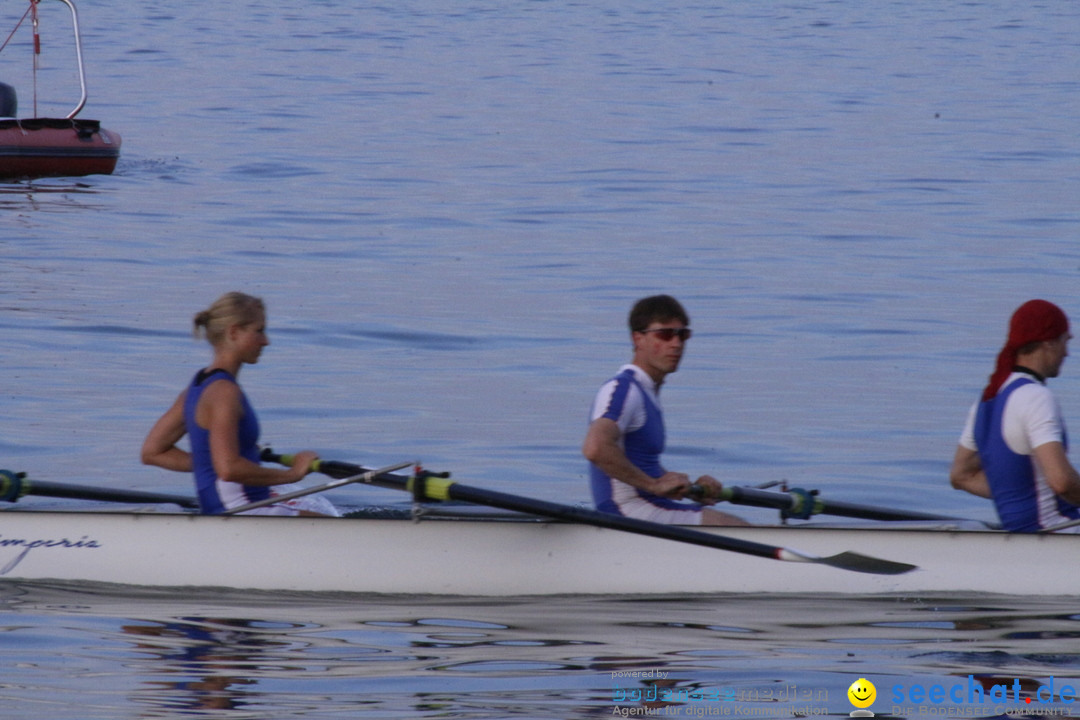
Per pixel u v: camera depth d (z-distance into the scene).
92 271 49.81
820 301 46.41
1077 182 71.12
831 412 34.19
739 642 19.66
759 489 24.39
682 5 192.75
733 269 51.53
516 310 44.94
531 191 68.44
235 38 141.75
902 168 75.81
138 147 81.44
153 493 25.05
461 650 19.20
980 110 99.56
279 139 84.94
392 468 22.69
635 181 71.44
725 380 37.06
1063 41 149.62
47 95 100.62
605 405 22.12
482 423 33.06
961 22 171.50
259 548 22.58
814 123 93.31
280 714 16.55
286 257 53.22
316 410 33.84
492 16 173.00
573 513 21.78
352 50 134.25
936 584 22.03
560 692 17.41
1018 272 51.00
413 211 63.12
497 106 99.50
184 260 52.28
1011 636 19.88
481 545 22.62
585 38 149.38
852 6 194.00
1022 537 21.73
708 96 105.81
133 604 21.47
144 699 17.00
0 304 44.09
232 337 21.97
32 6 68.88
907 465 30.27
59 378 36.19
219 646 19.23
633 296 47.12
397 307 45.12
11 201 63.81
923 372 37.94
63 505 26.89
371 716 16.48
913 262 52.84
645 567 22.52
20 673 17.92
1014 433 21.19
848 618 20.83
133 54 126.00
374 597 22.27
